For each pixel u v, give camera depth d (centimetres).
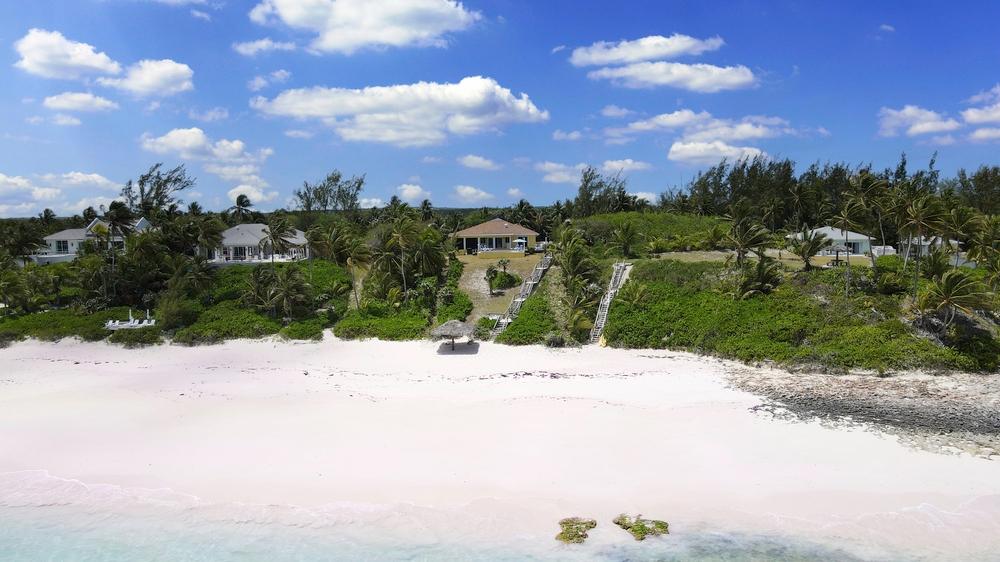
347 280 7019
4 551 2198
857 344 4275
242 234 8200
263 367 4644
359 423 3253
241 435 3127
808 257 5828
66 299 6562
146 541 2242
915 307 4544
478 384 3975
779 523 2248
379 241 6806
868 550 2089
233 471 2725
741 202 5641
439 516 2338
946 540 2123
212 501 2484
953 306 4278
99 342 5538
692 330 4872
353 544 2189
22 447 3041
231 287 6625
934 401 3409
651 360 4512
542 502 2412
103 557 2156
